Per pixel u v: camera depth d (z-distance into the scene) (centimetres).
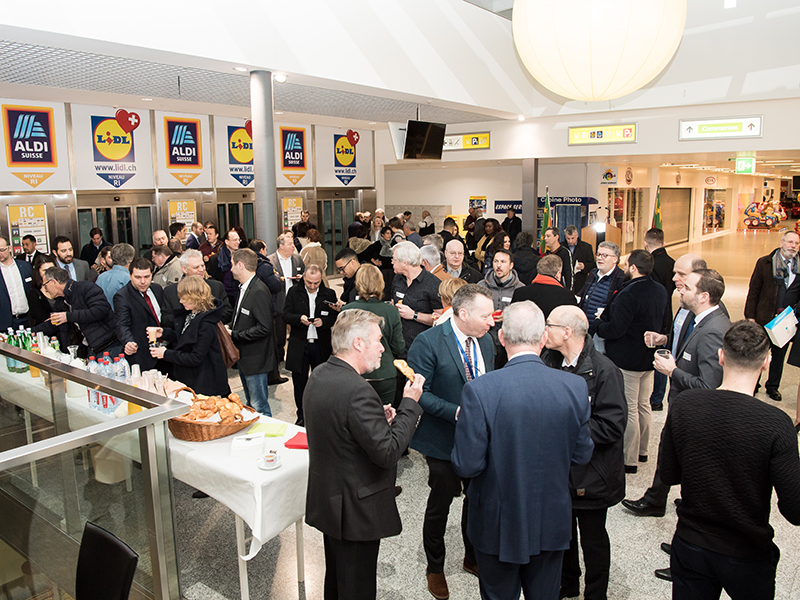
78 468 258
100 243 864
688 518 213
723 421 203
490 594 231
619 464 261
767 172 2541
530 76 1047
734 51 877
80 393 277
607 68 575
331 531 230
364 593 237
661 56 573
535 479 218
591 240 1302
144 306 437
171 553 248
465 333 279
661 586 301
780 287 553
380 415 225
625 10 539
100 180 975
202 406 311
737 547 201
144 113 1018
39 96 823
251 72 602
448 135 1207
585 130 1046
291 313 489
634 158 1150
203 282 386
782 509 198
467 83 875
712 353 318
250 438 295
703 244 2242
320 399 229
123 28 473
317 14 630
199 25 524
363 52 688
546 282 412
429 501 291
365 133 1421
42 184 909
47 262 542
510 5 937
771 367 581
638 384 415
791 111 862
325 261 508
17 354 311
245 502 264
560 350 271
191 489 411
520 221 1202
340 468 228
